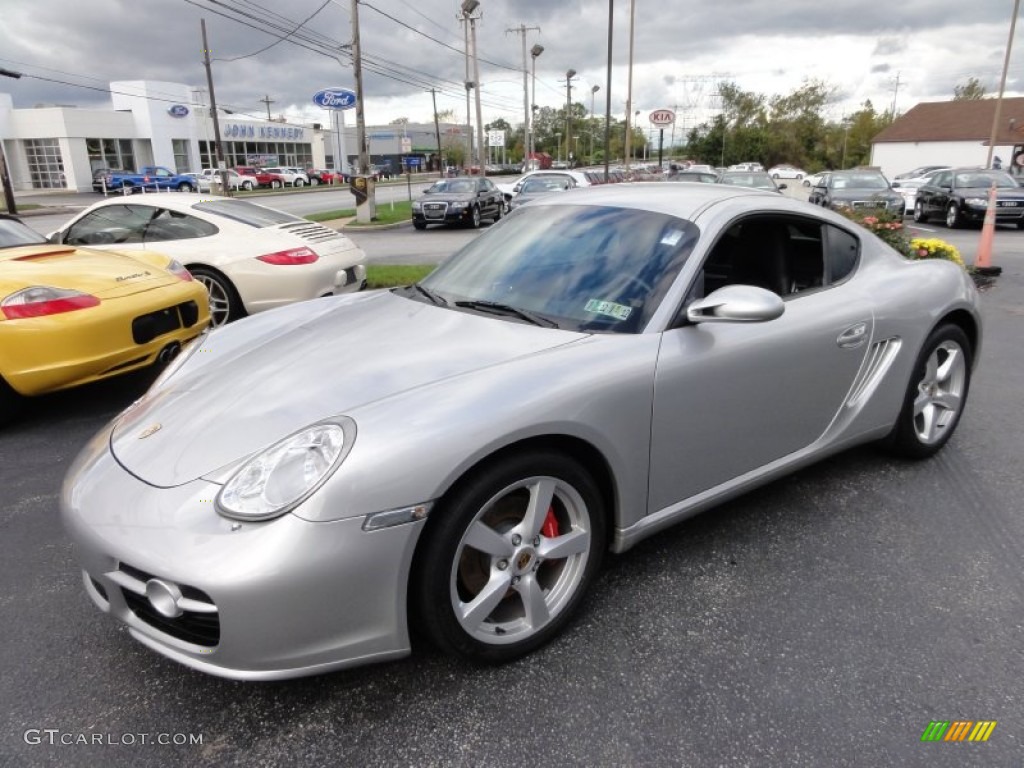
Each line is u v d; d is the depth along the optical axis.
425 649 2.40
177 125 57.25
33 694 2.23
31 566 2.94
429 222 19.14
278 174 54.94
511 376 2.21
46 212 30.88
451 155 97.44
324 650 1.94
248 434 2.11
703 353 2.55
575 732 2.04
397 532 1.94
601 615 2.55
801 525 3.15
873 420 3.33
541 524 2.26
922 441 3.67
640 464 2.47
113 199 6.91
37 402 5.05
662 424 2.48
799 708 2.12
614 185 3.44
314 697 2.19
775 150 74.44
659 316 2.54
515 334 2.52
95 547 2.00
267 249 6.61
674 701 2.15
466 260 3.25
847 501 3.37
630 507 2.50
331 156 88.50
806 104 75.25
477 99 36.53
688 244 2.72
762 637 2.43
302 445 1.97
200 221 6.72
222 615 1.84
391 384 2.22
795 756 1.95
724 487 2.80
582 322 2.58
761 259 2.99
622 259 2.77
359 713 2.12
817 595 2.65
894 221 8.26
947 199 17.70
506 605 2.39
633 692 2.19
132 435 2.32
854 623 2.50
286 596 1.84
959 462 3.79
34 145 50.47
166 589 1.88
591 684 2.22
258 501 1.89
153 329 4.71
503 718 2.09
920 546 2.99
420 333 2.61
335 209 28.53
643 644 2.40
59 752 2.00
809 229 3.17
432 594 2.06
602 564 2.87
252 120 67.56
